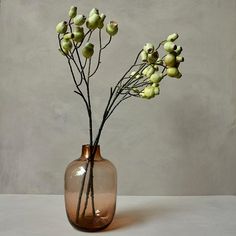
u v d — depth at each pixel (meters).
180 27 1.19
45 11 1.18
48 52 1.19
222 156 1.21
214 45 1.20
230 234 0.89
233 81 1.20
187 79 1.20
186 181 1.21
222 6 1.19
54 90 1.19
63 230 0.92
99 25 0.87
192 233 0.90
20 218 1.00
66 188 0.93
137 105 1.20
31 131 1.20
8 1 1.18
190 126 1.20
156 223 0.97
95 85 1.19
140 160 1.20
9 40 1.18
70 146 1.20
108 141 1.20
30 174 1.21
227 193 1.22
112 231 0.91
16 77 1.19
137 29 1.19
